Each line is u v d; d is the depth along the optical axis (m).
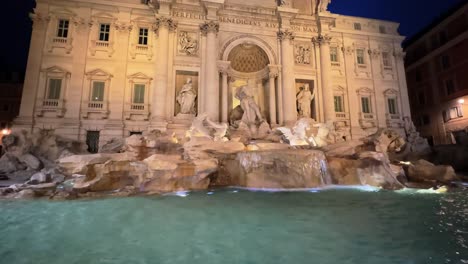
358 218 7.81
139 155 15.91
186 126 25.66
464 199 10.50
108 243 5.88
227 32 28.94
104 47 26.09
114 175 13.16
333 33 33.03
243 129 25.47
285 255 5.13
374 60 33.59
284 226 7.04
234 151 16.64
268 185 14.03
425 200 10.33
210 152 16.16
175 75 26.95
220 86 28.22
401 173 15.48
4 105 38.22
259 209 8.98
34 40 24.81
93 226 7.14
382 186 13.77
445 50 34.06
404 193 12.02
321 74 30.69
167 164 13.34
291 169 14.40
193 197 11.27
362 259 4.90
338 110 31.58
